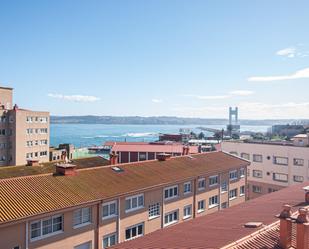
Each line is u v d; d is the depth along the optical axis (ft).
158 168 171.12
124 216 137.80
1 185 115.75
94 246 126.00
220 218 78.79
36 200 112.57
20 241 104.12
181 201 167.84
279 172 279.69
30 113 394.52
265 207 86.02
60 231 115.75
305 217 54.95
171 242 62.08
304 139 284.41
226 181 202.08
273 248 55.21
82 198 121.80
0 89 409.08
